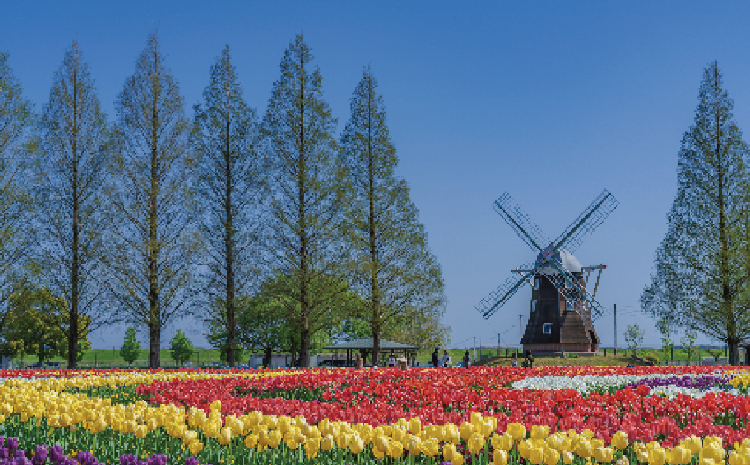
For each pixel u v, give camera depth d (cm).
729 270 4047
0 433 891
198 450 688
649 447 635
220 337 5981
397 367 2934
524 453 631
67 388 1675
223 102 3969
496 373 2102
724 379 1886
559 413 1004
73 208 3725
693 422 1004
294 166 3881
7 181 3559
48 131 3741
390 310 3894
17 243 3534
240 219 3781
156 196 3662
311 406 970
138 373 2297
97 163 3759
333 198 3834
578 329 4822
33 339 6600
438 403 1277
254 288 3653
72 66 3853
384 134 4159
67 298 3631
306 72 3991
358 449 648
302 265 3716
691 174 4303
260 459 721
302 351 3688
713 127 4316
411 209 4025
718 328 4106
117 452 766
